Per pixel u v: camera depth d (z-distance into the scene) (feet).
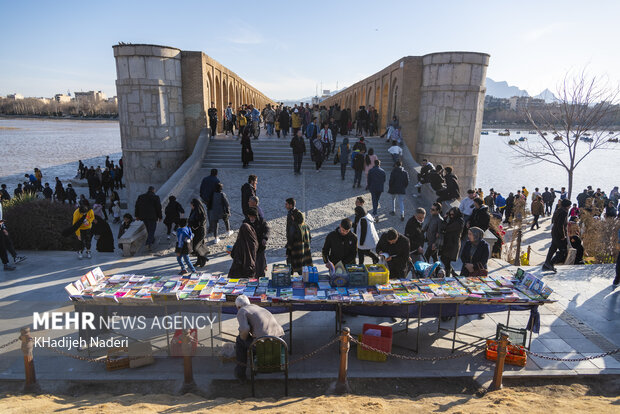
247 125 54.49
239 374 17.08
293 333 21.03
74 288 18.24
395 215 40.68
